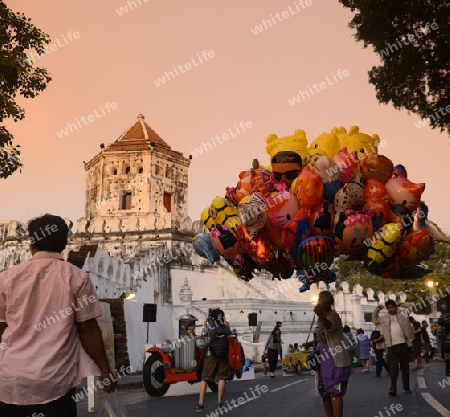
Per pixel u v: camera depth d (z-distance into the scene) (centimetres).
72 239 3919
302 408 855
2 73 1286
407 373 980
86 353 317
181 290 2927
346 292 3762
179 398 1062
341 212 536
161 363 1105
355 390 1091
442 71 1145
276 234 571
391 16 1044
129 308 1819
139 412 856
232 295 3659
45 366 294
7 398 287
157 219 3922
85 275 323
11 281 307
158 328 2228
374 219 538
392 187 547
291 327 2997
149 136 5044
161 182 4747
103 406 347
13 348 298
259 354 2477
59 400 296
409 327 972
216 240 620
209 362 873
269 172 589
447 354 908
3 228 4244
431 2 1011
